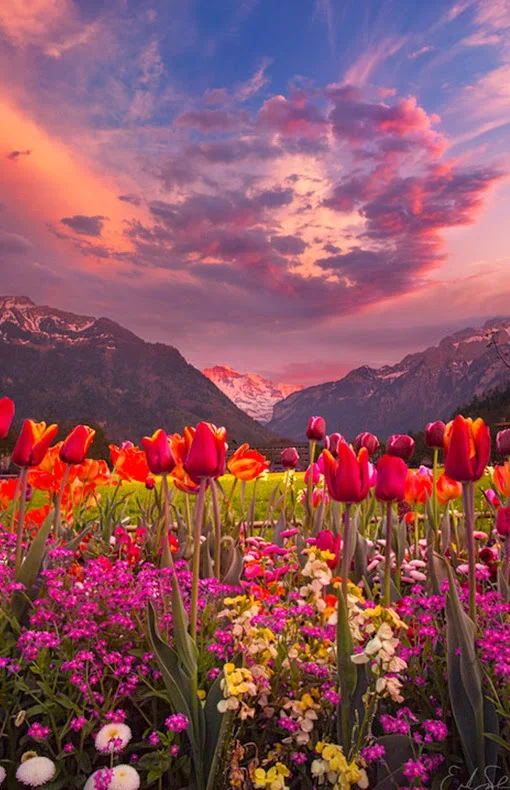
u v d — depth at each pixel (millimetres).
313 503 4910
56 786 2242
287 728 2277
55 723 2502
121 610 2844
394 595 3455
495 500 4859
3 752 2547
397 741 2303
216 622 2971
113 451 4547
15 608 3031
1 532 3965
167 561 3465
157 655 2385
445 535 4180
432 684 2666
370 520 5129
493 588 3787
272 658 2568
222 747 2262
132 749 2379
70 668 2363
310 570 2641
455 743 2486
